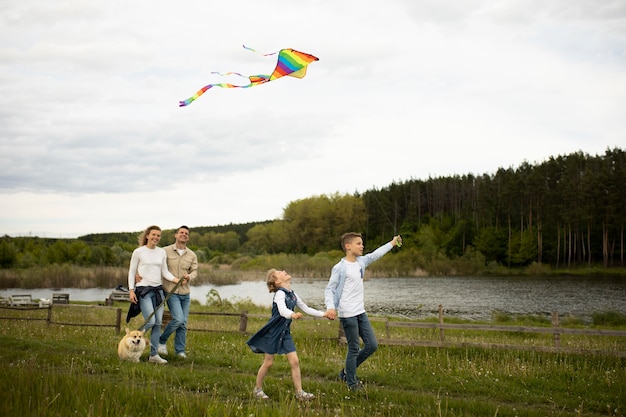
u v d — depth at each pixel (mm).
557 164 102375
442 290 44812
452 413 5703
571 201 86438
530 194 92688
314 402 6121
